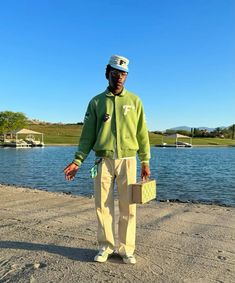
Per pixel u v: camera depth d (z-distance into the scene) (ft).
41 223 21.21
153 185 14.85
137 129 14.60
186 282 12.69
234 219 23.17
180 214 24.75
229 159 159.12
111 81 14.01
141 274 13.30
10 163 122.93
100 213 14.43
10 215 23.73
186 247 16.63
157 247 16.53
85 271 13.50
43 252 15.65
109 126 14.10
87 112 14.53
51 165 113.70
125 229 14.42
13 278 12.87
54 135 418.51
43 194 35.09
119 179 14.21
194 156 187.62
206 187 58.03
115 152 14.08
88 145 14.57
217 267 14.19
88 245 16.67
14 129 362.74
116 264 14.21
